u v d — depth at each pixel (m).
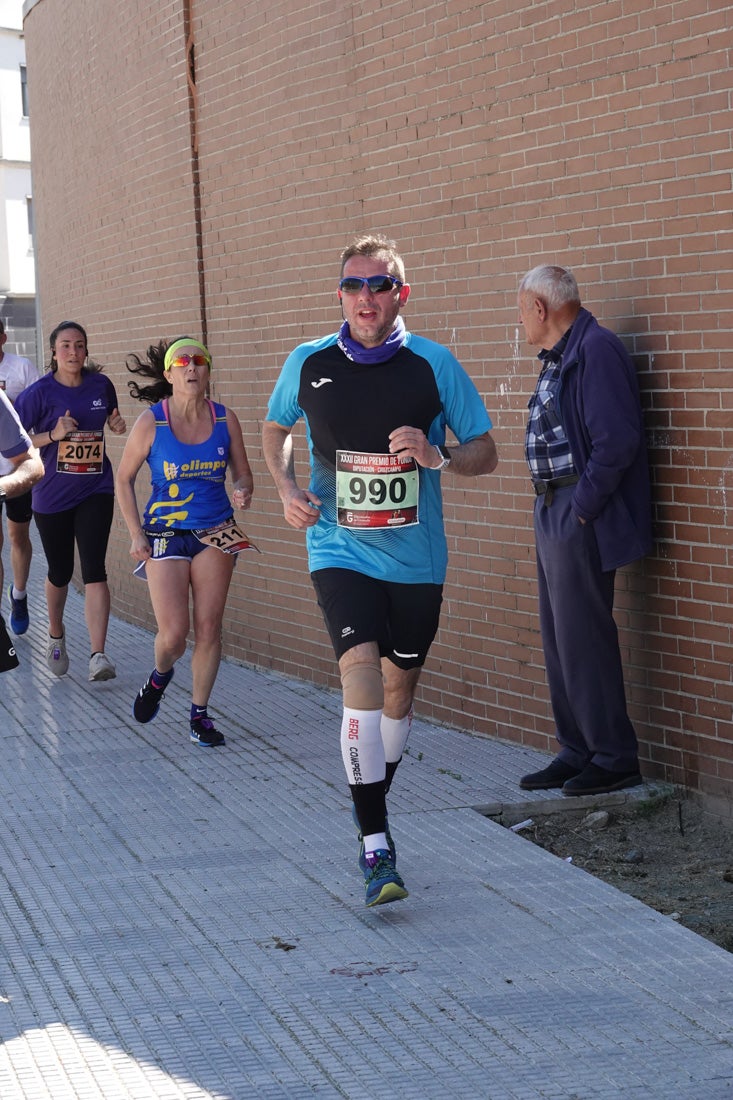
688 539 5.62
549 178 6.15
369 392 4.69
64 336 8.36
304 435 8.17
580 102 5.94
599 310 5.92
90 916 4.66
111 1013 3.91
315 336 7.98
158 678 7.01
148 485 10.62
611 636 5.72
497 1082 3.46
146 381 10.23
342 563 4.75
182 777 6.36
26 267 31.83
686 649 5.68
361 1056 3.62
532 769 6.27
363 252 4.70
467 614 6.93
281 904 4.72
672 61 5.49
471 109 6.58
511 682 6.69
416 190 7.02
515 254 6.40
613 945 4.28
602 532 5.59
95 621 8.41
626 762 5.79
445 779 6.13
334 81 7.58
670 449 5.64
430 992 3.98
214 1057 3.63
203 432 6.78
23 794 6.15
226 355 9.01
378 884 4.48
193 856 5.25
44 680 8.62
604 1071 3.49
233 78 8.62
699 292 5.47
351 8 7.38
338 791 6.06
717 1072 3.47
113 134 10.72
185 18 9.14
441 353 4.77
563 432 5.62
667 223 5.58
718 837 5.46
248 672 8.80
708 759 5.63
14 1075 3.56
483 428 4.84
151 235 10.04
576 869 4.97
